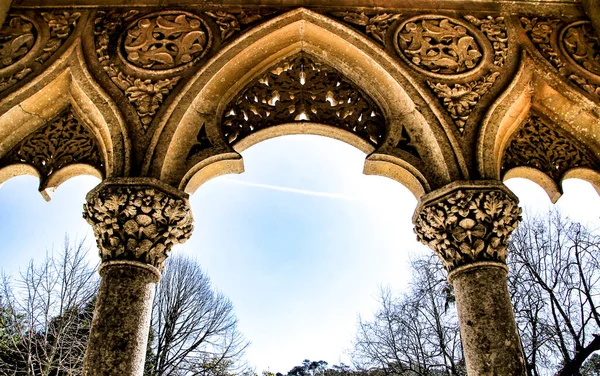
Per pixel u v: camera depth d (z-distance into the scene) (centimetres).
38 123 485
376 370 1536
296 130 498
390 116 487
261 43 518
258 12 537
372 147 482
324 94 514
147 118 461
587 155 487
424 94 479
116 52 501
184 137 464
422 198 443
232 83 504
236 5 541
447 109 474
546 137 497
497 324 380
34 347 1280
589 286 1104
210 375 1526
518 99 489
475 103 480
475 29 529
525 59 507
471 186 427
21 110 475
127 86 479
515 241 1164
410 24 527
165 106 466
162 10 535
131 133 453
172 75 489
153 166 437
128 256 401
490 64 505
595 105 483
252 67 516
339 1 543
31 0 538
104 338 369
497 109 477
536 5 551
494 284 397
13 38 512
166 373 1439
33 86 480
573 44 525
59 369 1190
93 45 506
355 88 516
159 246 413
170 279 1562
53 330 1245
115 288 388
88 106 480
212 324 1593
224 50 502
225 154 460
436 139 457
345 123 500
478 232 414
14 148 478
